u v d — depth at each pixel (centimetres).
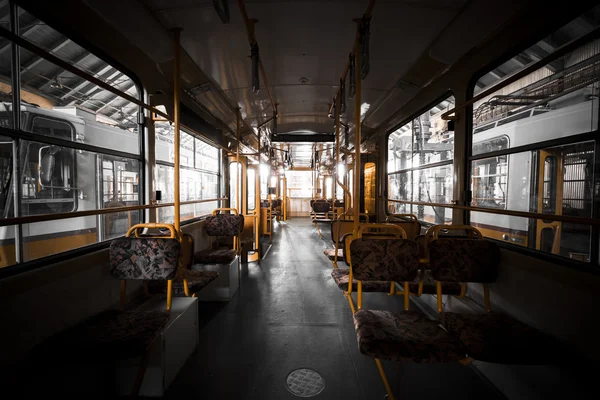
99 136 376
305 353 224
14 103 166
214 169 510
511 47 216
